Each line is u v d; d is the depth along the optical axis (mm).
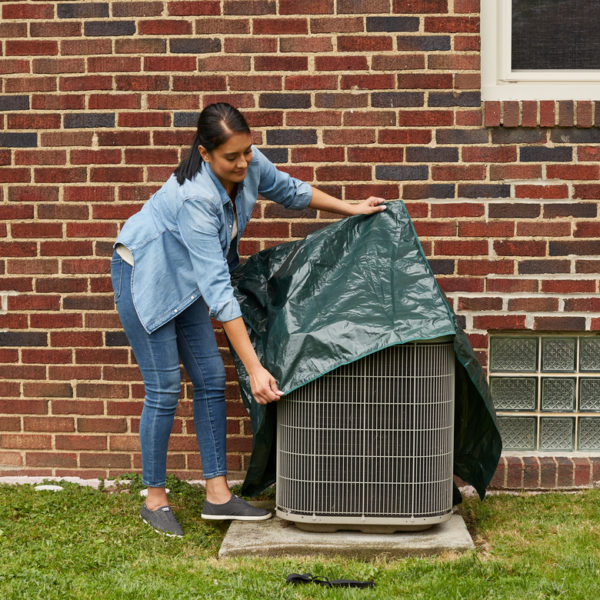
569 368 4348
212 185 3383
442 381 3467
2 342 4352
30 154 4270
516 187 4156
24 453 4387
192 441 4340
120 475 4324
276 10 4145
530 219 4164
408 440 3441
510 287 4191
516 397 4375
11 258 4316
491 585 3047
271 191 3756
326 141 4180
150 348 3553
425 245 4195
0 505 3873
